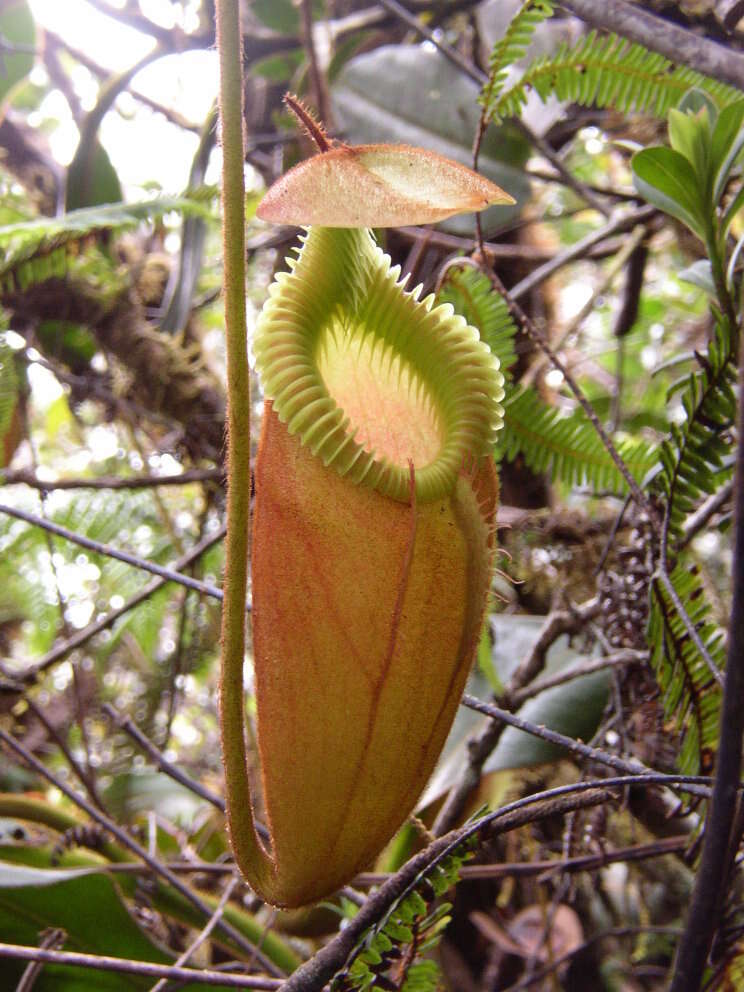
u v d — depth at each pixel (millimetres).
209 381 698
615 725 414
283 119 663
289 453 251
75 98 801
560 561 497
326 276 262
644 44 322
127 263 755
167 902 452
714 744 331
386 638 245
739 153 337
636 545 387
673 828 497
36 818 497
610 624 391
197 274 629
